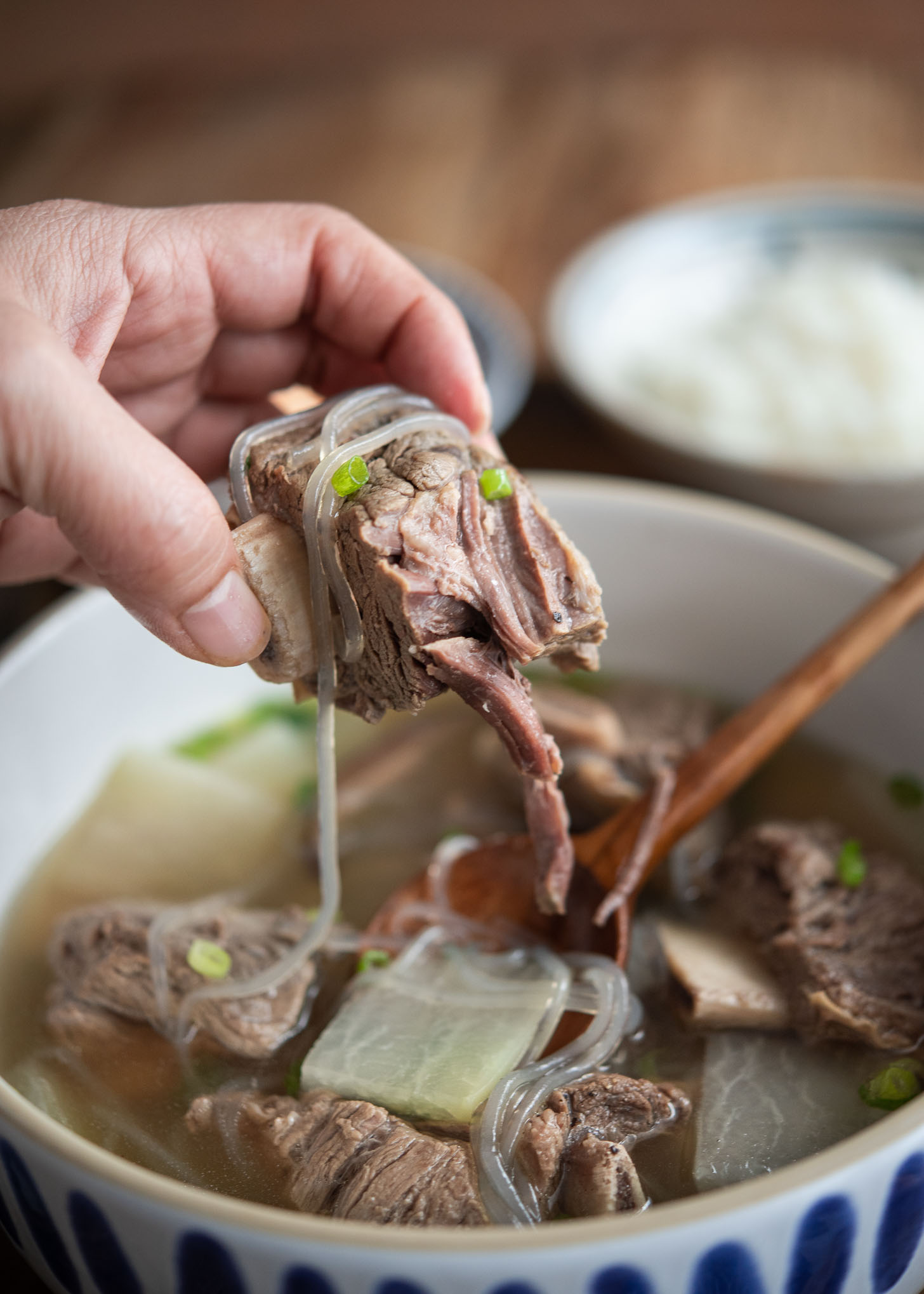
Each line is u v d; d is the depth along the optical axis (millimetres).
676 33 921
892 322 562
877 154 733
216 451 410
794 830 373
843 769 400
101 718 403
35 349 283
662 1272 260
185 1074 335
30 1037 344
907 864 375
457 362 378
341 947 359
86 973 348
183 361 380
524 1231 259
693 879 377
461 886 369
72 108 843
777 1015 339
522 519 297
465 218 698
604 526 418
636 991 350
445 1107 318
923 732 385
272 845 395
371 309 378
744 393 540
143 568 292
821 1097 326
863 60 856
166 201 707
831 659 371
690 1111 320
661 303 610
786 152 743
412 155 765
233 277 367
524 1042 331
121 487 287
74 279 335
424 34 955
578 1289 259
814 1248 270
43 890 380
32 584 478
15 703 375
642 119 794
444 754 418
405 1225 295
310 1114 318
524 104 826
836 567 395
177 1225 263
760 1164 312
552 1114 312
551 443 559
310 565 305
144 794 399
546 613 293
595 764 392
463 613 295
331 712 327
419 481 298
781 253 633
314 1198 304
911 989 339
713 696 429
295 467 310
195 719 425
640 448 483
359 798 402
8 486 293
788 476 454
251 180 736
